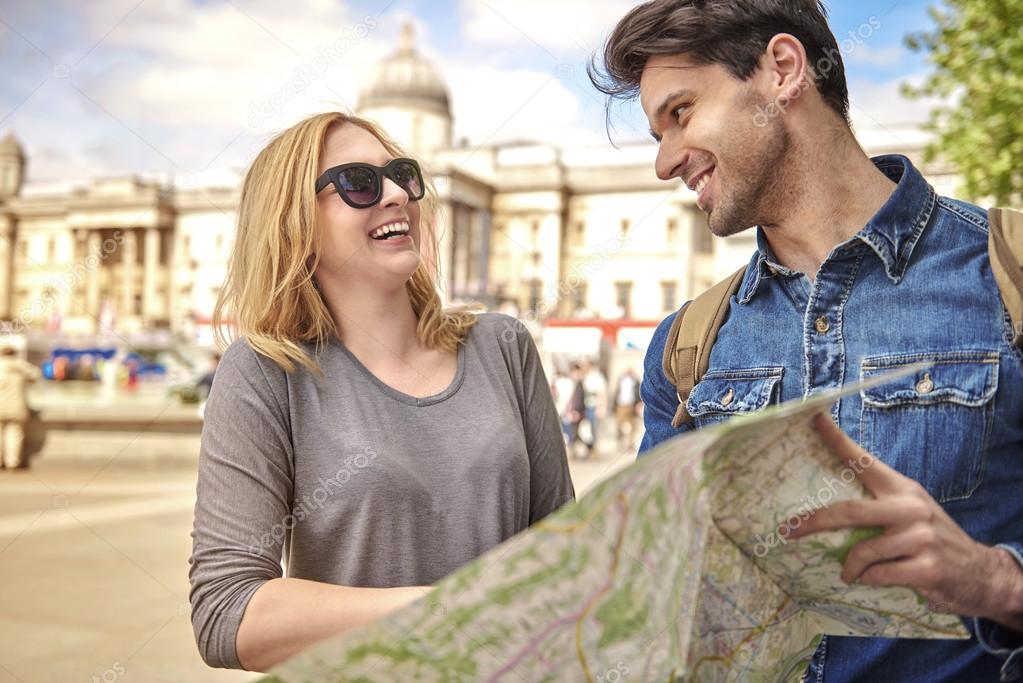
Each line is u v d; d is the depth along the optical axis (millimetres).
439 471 1549
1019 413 1329
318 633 1265
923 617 1065
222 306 1715
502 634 798
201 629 1348
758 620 1051
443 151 60969
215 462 1472
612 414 23562
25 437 13492
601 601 816
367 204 1586
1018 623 1119
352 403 1551
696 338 1616
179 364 43375
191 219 64812
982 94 9844
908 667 1314
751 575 1008
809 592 1064
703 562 914
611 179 59188
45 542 7410
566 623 818
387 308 1642
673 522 831
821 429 931
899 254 1409
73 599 5523
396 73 67875
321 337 1600
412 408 1585
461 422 1601
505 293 50719
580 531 758
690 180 1528
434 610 745
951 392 1332
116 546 7230
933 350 1362
